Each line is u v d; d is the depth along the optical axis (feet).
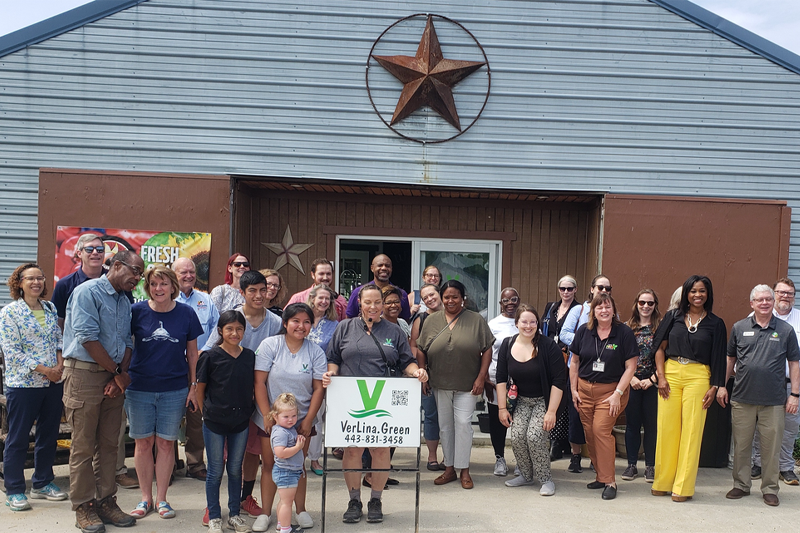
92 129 23.09
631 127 24.03
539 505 17.80
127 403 16.22
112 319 15.49
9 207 22.94
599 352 19.03
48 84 22.99
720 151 24.16
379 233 26.55
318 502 17.92
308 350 15.88
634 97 24.02
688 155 24.14
